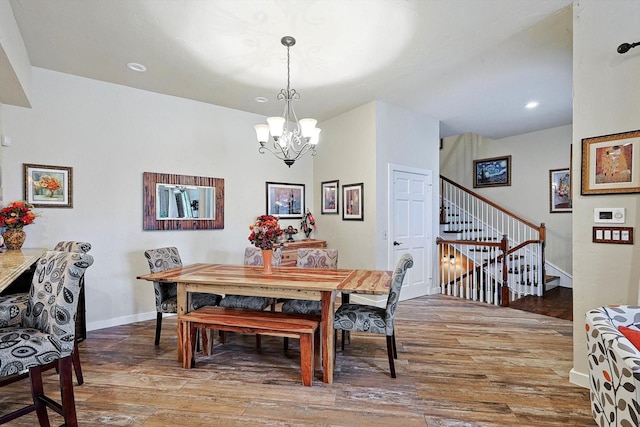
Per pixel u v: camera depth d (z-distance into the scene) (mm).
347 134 4723
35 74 3217
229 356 2875
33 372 1779
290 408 2066
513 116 5031
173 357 2834
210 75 3438
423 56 3053
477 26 2582
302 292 2504
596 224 2264
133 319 3775
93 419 1952
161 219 3938
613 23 2164
